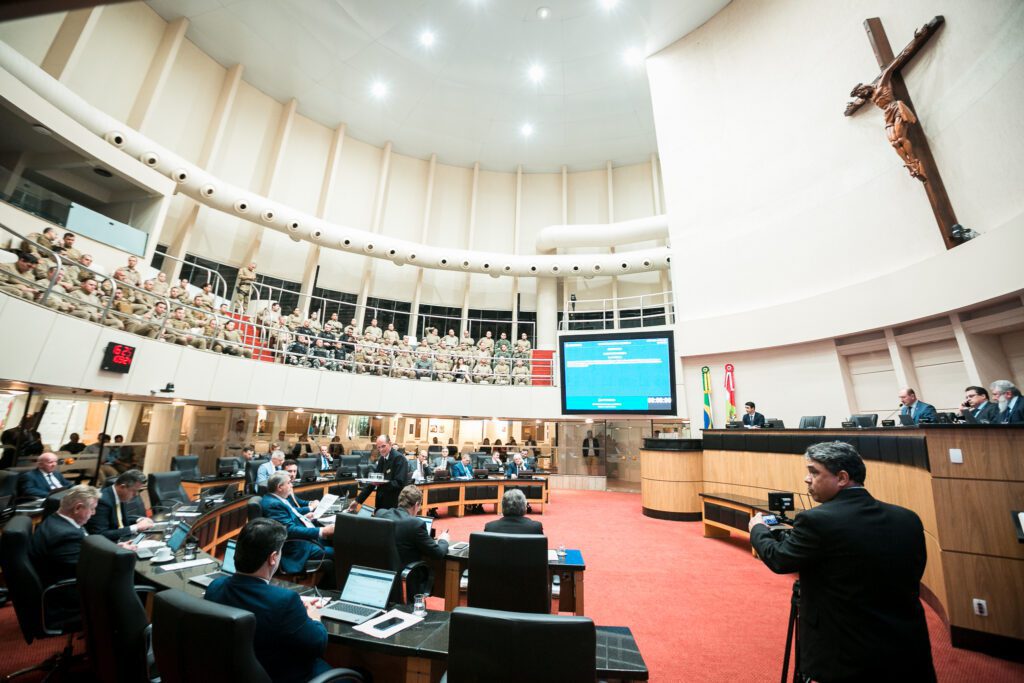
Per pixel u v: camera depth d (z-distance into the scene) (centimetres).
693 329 1064
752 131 1024
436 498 884
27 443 607
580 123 1611
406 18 1239
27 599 265
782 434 692
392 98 1507
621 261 1526
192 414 1026
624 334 1126
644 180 1783
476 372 1314
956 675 299
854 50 841
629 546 664
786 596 459
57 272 539
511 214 1828
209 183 1160
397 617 241
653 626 385
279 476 428
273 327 1080
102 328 599
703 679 302
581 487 1391
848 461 185
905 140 699
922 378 746
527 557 275
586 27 1262
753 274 988
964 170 659
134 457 852
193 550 328
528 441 1575
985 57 634
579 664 147
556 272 1558
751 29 1051
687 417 1067
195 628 155
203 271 1320
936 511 362
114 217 1059
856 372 847
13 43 919
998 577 329
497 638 151
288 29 1268
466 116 1584
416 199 1745
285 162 1496
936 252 707
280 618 188
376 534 318
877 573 162
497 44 1320
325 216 1516
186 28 1227
